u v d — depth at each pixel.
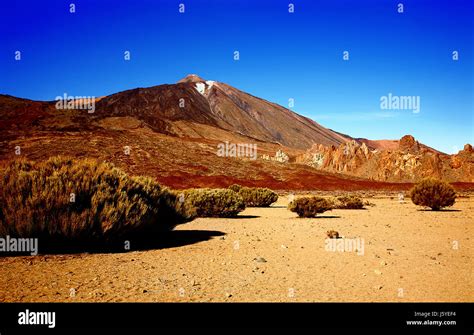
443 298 6.16
